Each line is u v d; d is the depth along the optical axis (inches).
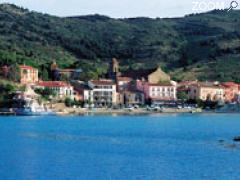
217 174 5639.8
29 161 6501.0
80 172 5767.7
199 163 6348.4
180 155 7071.9
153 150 7628.0
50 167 6067.9
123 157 6904.5
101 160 6614.2
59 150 7573.8
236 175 5580.7
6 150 7519.7
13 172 5757.9
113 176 5561.0
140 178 5452.8
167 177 5506.9
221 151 7401.6
